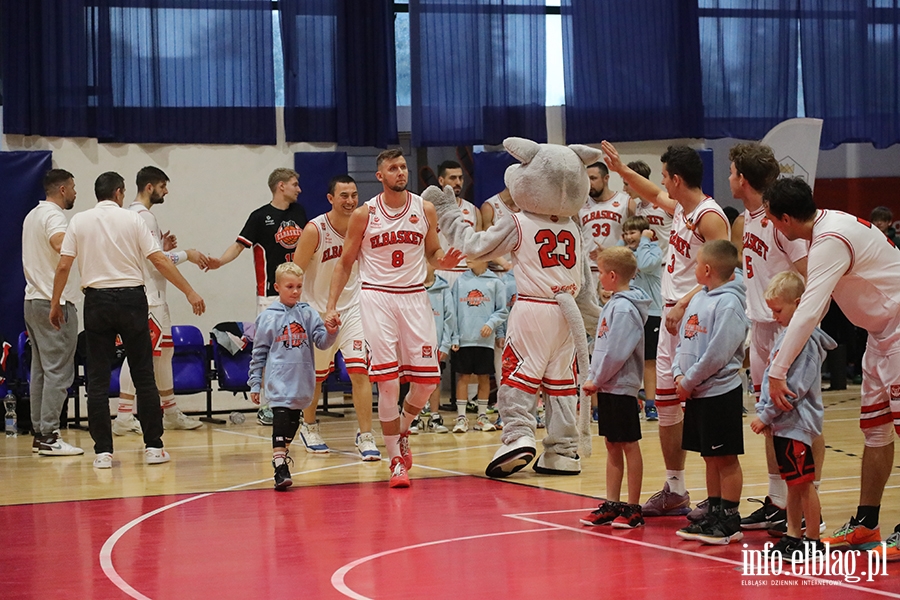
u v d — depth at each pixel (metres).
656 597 4.25
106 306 8.37
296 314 7.49
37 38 11.88
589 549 5.17
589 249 11.41
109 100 12.09
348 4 12.75
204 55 12.39
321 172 12.76
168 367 10.93
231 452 9.27
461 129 13.05
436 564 4.89
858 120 14.11
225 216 12.56
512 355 7.63
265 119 12.59
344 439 10.10
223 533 5.73
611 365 5.56
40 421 9.27
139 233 8.48
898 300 4.89
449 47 12.96
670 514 6.11
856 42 14.05
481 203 13.12
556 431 7.75
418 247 7.53
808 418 4.85
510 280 10.98
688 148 6.03
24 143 11.94
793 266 5.30
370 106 12.89
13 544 5.54
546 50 13.44
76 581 4.71
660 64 13.58
